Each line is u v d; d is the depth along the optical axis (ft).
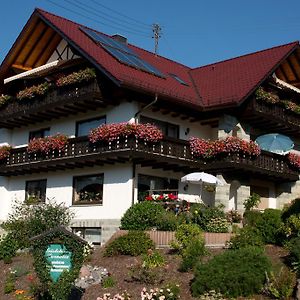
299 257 47.14
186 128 85.40
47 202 85.81
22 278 56.34
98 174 80.23
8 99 91.20
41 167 84.07
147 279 49.24
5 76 95.25
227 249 56.13
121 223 71.46
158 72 86.48
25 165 86.53
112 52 82.38
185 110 82.94
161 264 52.26
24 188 92.63
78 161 77.56
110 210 77.30
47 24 84.69
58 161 80.59
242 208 83.41
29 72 89.04
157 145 74.95
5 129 97.71
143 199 76.69
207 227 67.87
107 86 77.46
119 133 72.54
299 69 95.55
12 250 66.03
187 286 47.06
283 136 85.92
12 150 90.63
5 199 95.25
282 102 88.84
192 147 80.28
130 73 78.28
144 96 77.61
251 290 43.96
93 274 53.11
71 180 83.87
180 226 57.67
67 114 85.46
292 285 43.01
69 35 81.35
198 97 85.97
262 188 91.45
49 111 83.82
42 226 70.18
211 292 43.62
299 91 93.81
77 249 44.01
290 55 92.12
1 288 54.49
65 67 83.61
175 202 71.56
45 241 43.93
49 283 43.47
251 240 56.70
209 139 88.79
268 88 89.56
